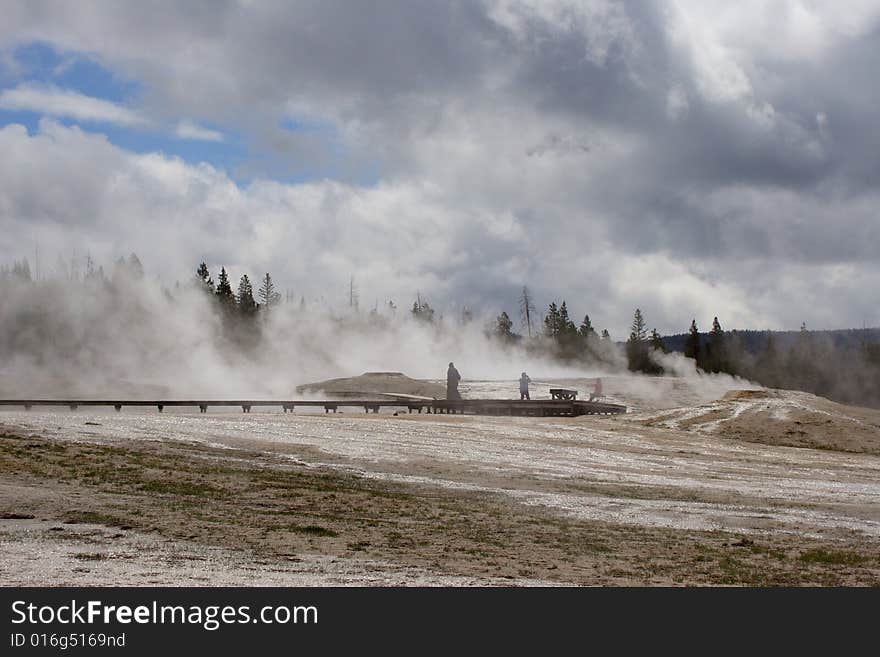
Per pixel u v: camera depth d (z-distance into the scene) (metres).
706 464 41.75
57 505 24.44
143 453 34.12
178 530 22.25
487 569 19.77
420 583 17.91
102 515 23.44
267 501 27.27
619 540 24.23
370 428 45.62
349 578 18.09
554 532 24.92
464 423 50.06
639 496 32.34
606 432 49.78
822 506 31.70
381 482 32.09
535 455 40.88
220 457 34.75
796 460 44.66
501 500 29.95
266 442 38.88
